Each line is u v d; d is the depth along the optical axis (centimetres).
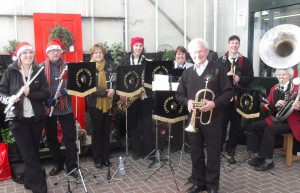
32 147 315
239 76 444
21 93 294
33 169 316
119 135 489
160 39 689
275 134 412
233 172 407
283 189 355
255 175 397
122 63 448
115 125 491
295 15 536
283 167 426
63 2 604
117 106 446
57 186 365
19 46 307
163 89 376
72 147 385
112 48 622
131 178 388
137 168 423
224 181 379
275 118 421
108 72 409
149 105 450
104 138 424
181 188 358
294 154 454
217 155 320
